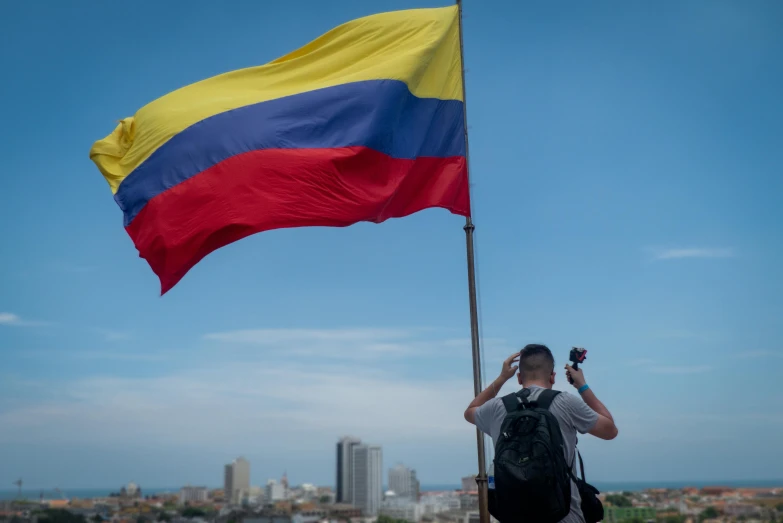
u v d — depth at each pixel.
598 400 6.55
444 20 13.33
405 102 12.63
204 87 12.75
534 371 6.61
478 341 11.56
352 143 12.07
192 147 11.94
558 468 5.73
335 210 11.75
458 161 12.82
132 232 12.05
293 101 12.30
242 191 11.70
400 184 12.27
